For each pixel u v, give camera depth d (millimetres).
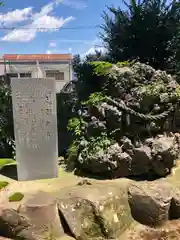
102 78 5773
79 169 4695
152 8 7367
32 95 4246
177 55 7551
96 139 4574
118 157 4285
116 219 3516
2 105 5852
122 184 4062
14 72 12156
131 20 7629
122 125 4621
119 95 4883
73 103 7094
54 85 4277
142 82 4926
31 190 3914
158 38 7457
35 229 3277
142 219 3736
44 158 4395
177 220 3811
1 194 3809
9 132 5875
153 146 4359
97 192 3689
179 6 7465
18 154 4320
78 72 7656
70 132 6676
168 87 4801
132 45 7711
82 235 3316
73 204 3484
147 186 3934
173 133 4969
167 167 4430
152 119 4543
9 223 3348
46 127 4348
